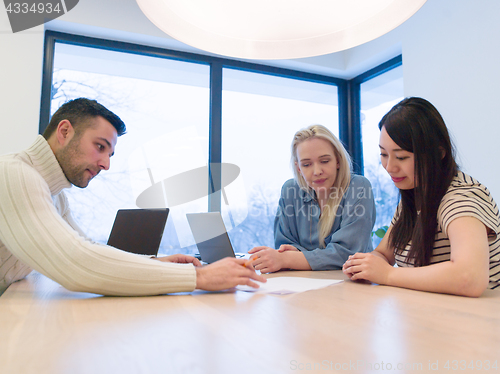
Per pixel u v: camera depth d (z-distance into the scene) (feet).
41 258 2.07
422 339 1.25
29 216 2.16
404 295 2.19
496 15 6.47
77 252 2.10
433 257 2.96
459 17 7.14
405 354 1.10
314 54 3.21
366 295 2.18
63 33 7.91
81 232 4.32
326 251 3.99
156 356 1.08
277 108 9.80
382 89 9.75
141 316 1.62
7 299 2.08
